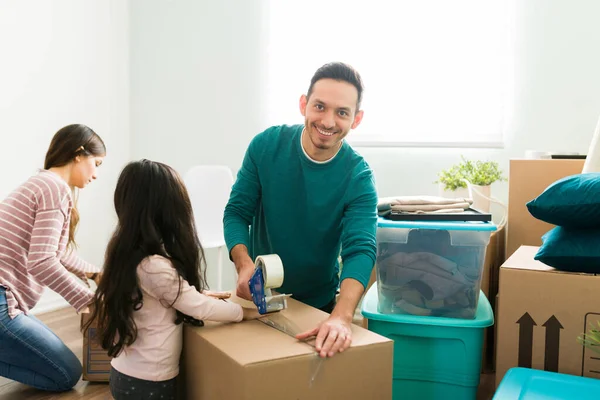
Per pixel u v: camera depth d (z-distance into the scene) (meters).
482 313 1.72
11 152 2.94
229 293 1.57
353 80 1.41
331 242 1.62
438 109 2.89
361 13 3.03
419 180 2.99
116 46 3.56
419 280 1.70
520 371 1.38
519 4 2.70
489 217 1.70
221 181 3.12
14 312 2.06
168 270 1.32
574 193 1.49
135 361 1.33
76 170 2.17
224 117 3.44
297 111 3.24
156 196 1.38
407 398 1.71
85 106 3.36
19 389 2.22
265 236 1.69
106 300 1.32
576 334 1.48
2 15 2.86
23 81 2.98
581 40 2.59
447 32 2.85
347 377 1.20
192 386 1.33
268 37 3.28
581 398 1.21
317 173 1.54
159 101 3.60
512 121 2.76
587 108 2.60
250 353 1.14
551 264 1.55
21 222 2.03
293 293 1.69
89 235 3.43
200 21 3.45
